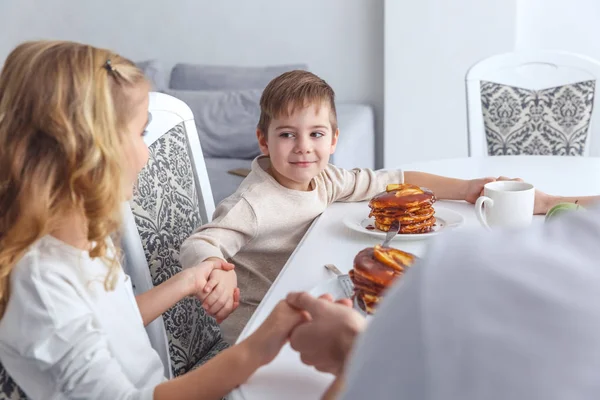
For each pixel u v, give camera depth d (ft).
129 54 13.05
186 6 12.58
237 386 2.64
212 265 3.96
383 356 1.30
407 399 1.25
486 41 10.89
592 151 7.48
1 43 13.53
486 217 4.19
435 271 1.27
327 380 2.59
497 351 1.17
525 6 11.07
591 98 7.39
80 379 2.78
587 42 10.98
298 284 3.46
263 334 2.62
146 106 3.08
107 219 2.87
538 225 1.39
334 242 4.10
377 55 11.96
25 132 2.75
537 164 5.86
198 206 5.09
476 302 1.21
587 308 1.17
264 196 4.64
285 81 4.71
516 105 7.57
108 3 12.89
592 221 1.33
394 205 4.13
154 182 4.52
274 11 12.23
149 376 3.27
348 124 10.77
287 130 4.62
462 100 11.17
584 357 1.15
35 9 13.23
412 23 11.09
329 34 12.10
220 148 10.86
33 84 2.74
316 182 4.86
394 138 11.62
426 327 1.23
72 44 2.86
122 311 3.21
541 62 7.56
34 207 2.74
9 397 2.87
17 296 2.80
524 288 1.20
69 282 2.87
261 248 4.69
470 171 5.70
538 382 1.14
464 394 1.17
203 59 12.78
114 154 2.82
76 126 2.73
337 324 2.41
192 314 4.64
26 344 2.80
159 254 4.50
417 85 11.31
